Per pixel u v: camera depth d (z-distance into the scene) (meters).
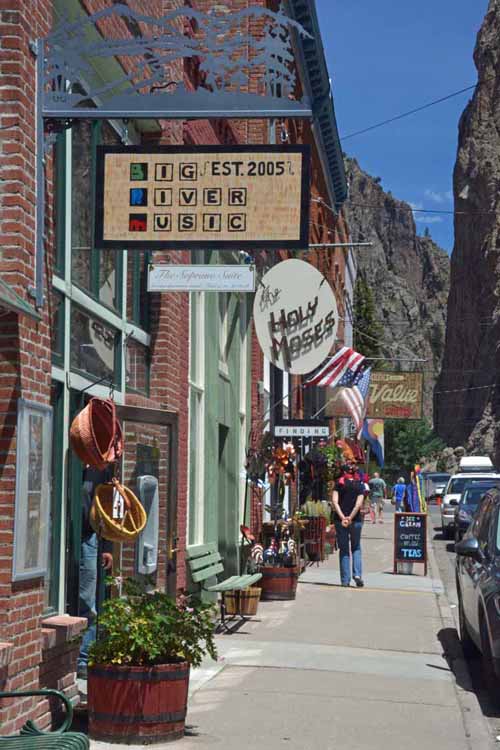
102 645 9.50
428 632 16.62
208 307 18.66
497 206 183.00
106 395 12.59
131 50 9.74
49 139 9.64
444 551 35.84
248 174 10.21
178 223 10.23
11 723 8.59
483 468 67.44
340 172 48.03
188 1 17.47
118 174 10.30
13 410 8.78
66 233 11.01
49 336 9.70
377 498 58.94
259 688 11.95
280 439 24.80
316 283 17.56
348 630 16.41
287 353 17.58
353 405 32.88
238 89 9.84
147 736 9.36
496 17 193.75
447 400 187.88
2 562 8.66
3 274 8.91
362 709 11.10
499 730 10.50
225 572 21.41
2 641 8.58
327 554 31.19
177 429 13.92
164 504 13.76
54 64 9.63
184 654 9.63
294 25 9.80
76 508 11.36
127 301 13.92
